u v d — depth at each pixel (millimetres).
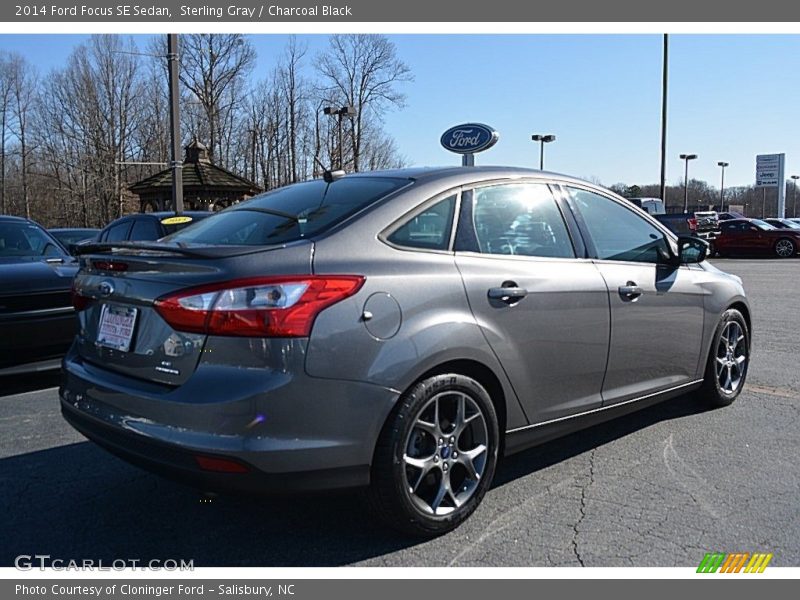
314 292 2771
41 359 5762
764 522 3350
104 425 3031
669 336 4465
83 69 52875
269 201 3752
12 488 3861
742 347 5367
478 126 12000
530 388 3535
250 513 3516
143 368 2957
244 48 54844
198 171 22406
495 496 3656
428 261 3186
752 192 92250
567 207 4004
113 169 52625
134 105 54219
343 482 2848
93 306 3381
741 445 4422
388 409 2918
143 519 3467
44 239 7496
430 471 3168
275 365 2680
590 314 3826
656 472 3982
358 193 3406
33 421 5145
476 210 3523
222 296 2705
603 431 4734
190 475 2727
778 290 13633
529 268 3572
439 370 3137
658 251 4543
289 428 2693
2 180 60219
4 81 58906
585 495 3666
